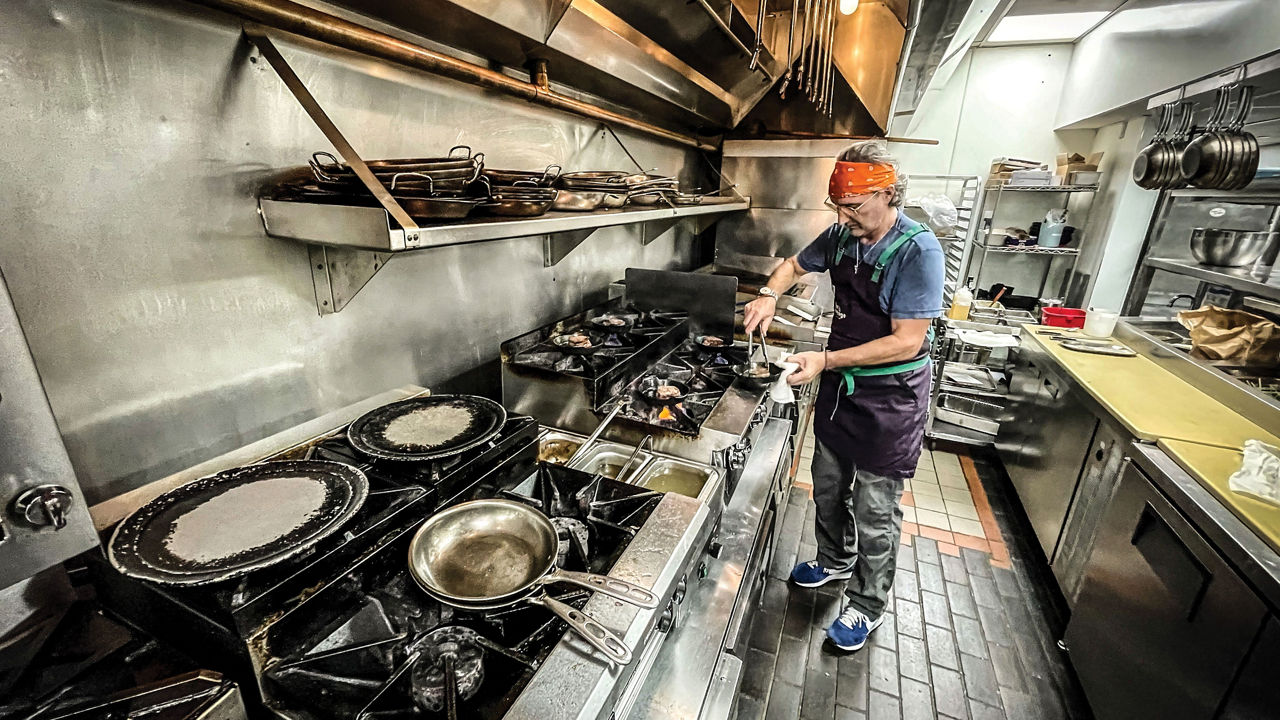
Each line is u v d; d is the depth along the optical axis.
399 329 1.51
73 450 0.91
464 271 1.71
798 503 3.07
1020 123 4.48
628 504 1.16
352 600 0.86
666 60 2.08
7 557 0.53
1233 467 1.62
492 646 0.83
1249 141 2.17
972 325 3.73
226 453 1.13
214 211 1.03
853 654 2.12
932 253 1.61
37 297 0.83
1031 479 2.81
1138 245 3.70
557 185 1.61
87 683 0.71
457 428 1.15
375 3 1.20
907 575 2.56
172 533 0.78
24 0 0.76
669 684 1.02
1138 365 2.57
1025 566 2.63
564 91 2.01
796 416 2.36
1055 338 3.00
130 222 0.92
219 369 1.09
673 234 3.40
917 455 1.87
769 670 2.04
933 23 2.27
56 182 0.82
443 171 1.08
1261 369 2.22
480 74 1.37
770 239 3.54
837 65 2.70
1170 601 1.53
